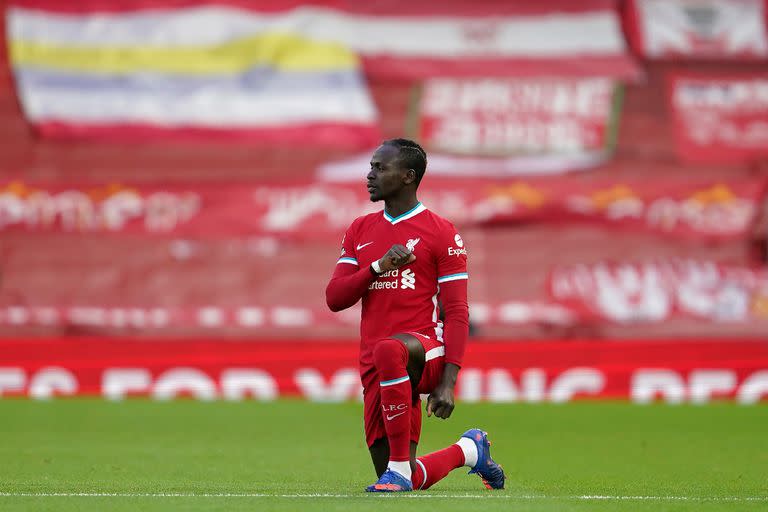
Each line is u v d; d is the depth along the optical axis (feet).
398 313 65.16
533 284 216.95
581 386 177.99
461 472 85.76
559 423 139.74
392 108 238.48
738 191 224.53
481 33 242.78
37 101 236.43
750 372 177.68
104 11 241.14
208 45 240.94
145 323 213.46
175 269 219.20
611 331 213.66
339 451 105.60
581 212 223.92
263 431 127.54
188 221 222.69
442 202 224.12
